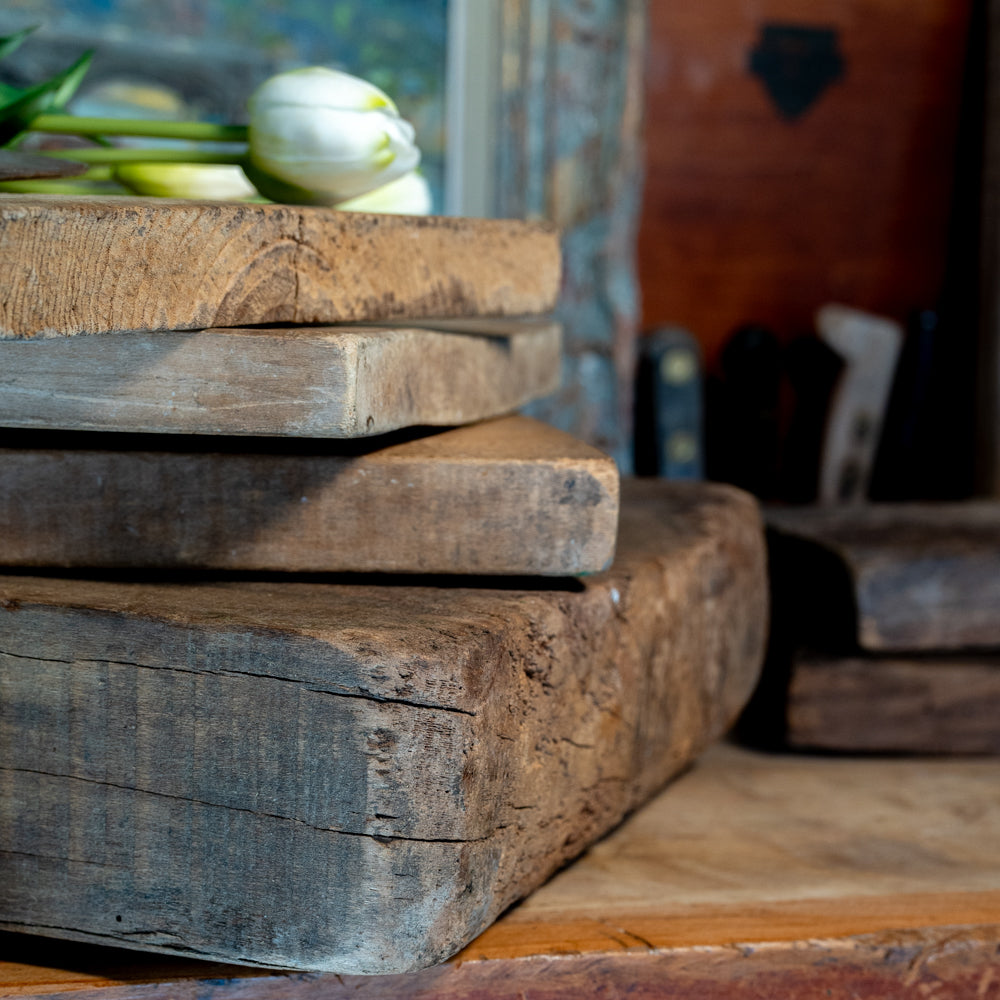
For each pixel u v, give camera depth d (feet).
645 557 3.28
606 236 5.27
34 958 2.91
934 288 6.30
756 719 3.85
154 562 3.00
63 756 2.86
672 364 5.28
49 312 2.68
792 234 6.10
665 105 5.88
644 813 3.48
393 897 2.79
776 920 3.06
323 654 2.78
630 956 2.96
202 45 6.34
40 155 3.06
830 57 5.99
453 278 3.11
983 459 5.93
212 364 2.81
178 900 2.85
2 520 3.00
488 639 2.85
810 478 5.79
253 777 2.81
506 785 2.92
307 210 2.87
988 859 3.32
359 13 6.30
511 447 3.06
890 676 3.74
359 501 2.98
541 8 5.03
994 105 5.81
